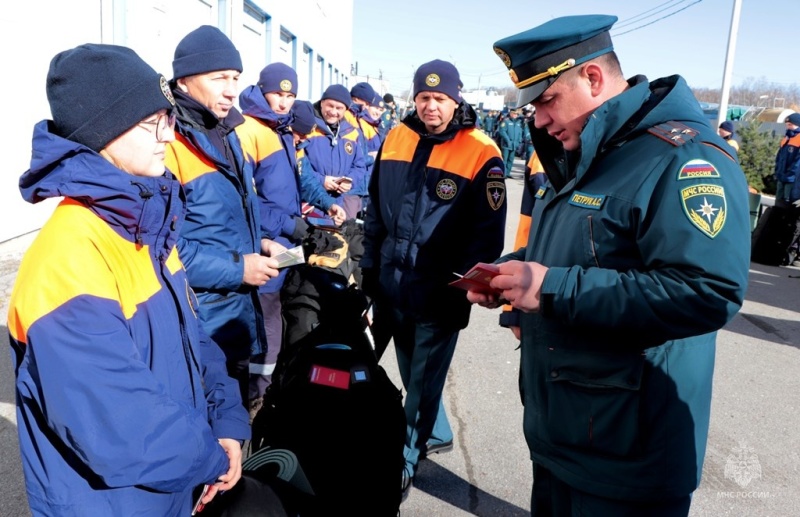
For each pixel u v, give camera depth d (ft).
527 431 5.82
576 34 5.06
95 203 4.07
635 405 4.92
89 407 3.77
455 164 8.89
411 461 9.25
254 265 7.71
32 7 20.16
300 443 6.46
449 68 8.75
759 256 28.48
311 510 5.94
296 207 11.82
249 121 11.01
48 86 4.16
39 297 3.77
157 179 4.54
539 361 5.49
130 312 4.23
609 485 5.08
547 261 5.41
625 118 4.96
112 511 4.09
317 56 57.47
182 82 8.21
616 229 4.82
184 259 7.16
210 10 29.01
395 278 9.12
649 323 4.54
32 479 4.03
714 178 4.49
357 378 6.94
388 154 9.51
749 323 19.31
